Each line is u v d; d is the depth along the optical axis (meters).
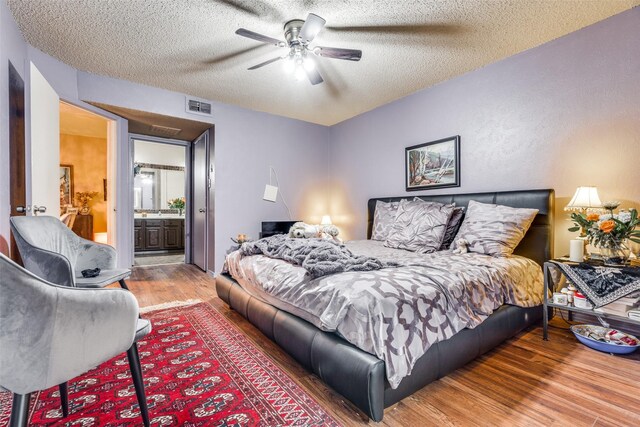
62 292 0.94
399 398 1.38
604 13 2.30
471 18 2.35
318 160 5.12
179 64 3.09
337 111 4.50
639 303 1.86
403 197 3.92
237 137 4.29
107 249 2.31
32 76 2.45
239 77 3.38
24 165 2.36
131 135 4.58
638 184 2.22
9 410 1.42
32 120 2.43
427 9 2.24
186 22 2.39
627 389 1.57
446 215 2.83
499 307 1.98
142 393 1.24
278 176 4.69
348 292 1.45
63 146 5.68
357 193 4.70
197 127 4.27
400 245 2.97
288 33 2.40
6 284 0.84
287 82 3.50
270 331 1.98
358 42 2.67
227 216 4.21
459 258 2.30
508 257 2.40
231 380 1.67
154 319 2.56
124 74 3.33
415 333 1.40
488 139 3.08
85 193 5.82
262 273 2.14
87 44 2.72
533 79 2.76
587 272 2.04
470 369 1.78
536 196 2.62
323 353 1.50
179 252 6.66
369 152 4.46
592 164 2.43
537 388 1.58
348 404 1.46
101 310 1.04
